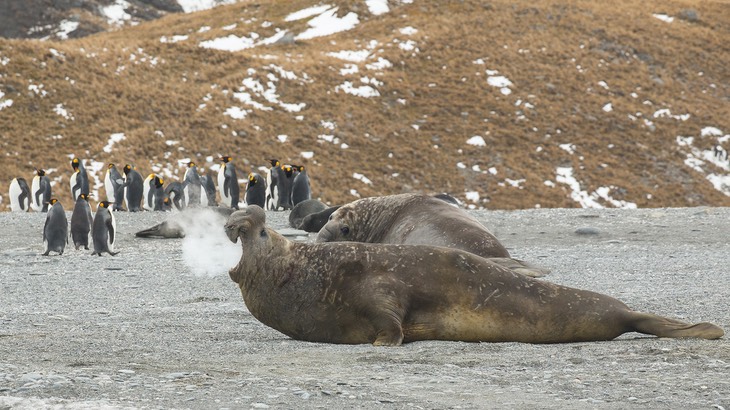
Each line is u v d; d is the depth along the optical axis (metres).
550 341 28.84
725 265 57.38
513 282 29.23
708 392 20.81
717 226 86.38
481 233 43.22
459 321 29.05
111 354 27.89
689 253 66.31
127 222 101.38
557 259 62.31
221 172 144.12
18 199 137.62
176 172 190.00
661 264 58.53
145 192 137.12
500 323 28.83
